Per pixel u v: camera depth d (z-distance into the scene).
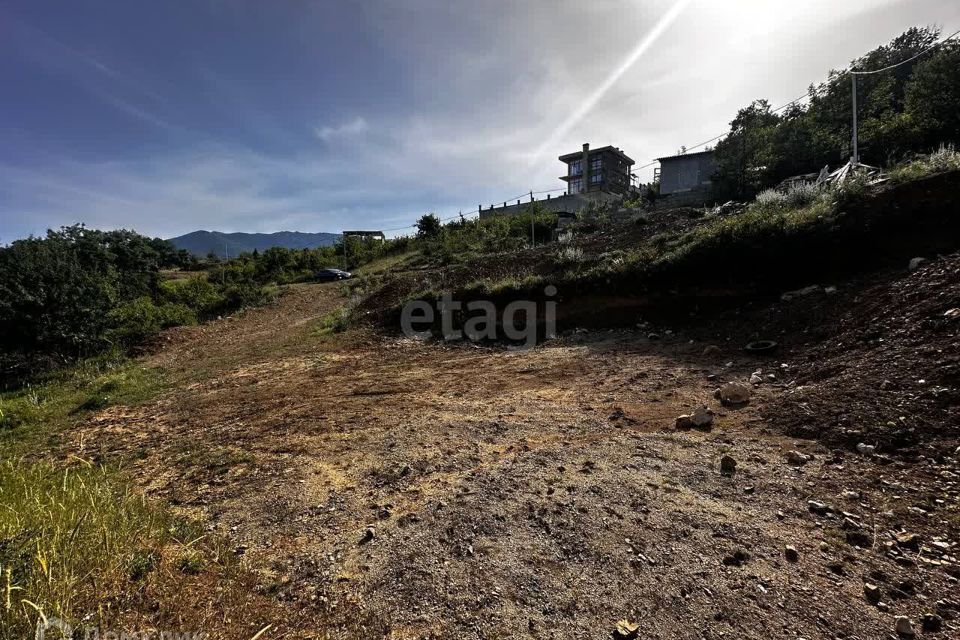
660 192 30.31
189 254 54.06
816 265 7.00
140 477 4.15
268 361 9.72
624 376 5.90
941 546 2.19
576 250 12.69
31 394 8.45
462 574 2.34
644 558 2.33
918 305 4.74
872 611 1.86
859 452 3.12
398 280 15.60
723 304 7.75
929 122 14.46
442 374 7.23
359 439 4.61
